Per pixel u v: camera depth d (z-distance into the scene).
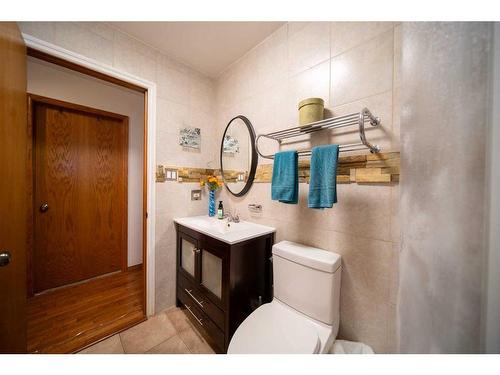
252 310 1.26
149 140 1.57
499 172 0.51
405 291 0.67
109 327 1.45
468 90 0.56
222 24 1.35
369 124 0.98
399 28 0.90
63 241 1.98
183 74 1.76
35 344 1.29
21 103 0.95
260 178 1.54
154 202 1.59
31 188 1.77
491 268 0.52
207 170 1.95
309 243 1.21
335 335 0.98
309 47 1.22
